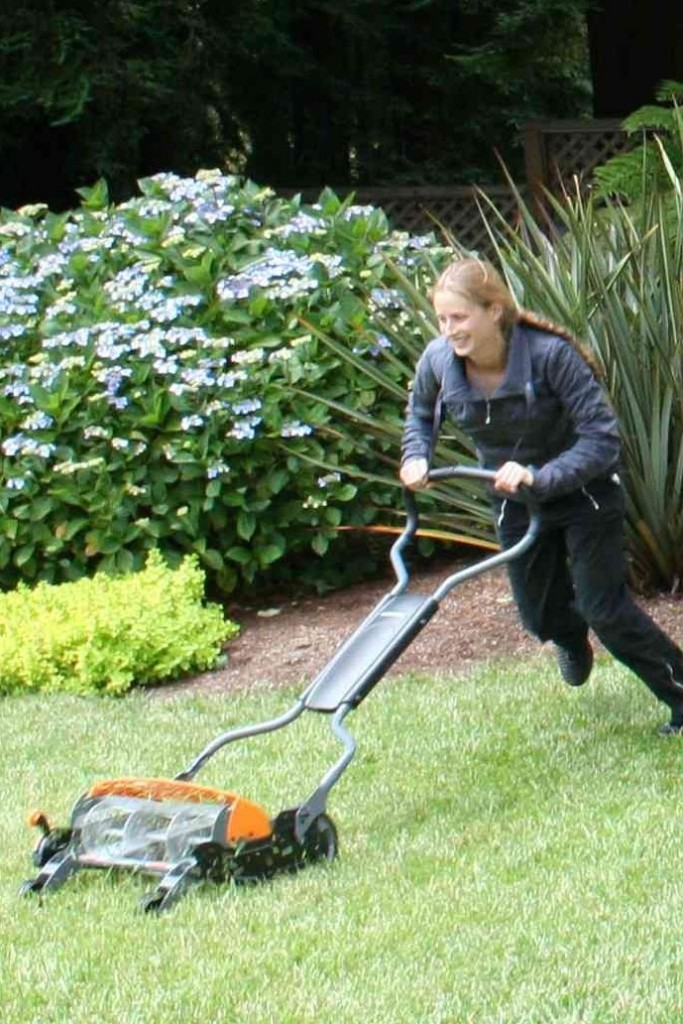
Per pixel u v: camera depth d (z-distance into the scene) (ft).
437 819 19.70
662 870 17.43
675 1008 14.34
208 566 31.40
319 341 30.83
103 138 52.90
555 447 20.61
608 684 24.32
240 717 24.97
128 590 28.58
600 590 20.98
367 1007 14.74
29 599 28.94
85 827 18.28
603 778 20.59
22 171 57.21
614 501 20.81
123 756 23.47
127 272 31.53
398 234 33.76
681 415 27.48
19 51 50.52
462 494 29.37
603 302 27.45
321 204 34.73
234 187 34.09
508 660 26.30
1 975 16.05
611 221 30.53
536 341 20.02
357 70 63.31
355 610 30.45
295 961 15.87
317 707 18.66
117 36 52.29
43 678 27.53
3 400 30.58
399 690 25.34
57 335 30.83
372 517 31.22
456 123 65.82
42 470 30.32
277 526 31.04
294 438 30.45
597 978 14.98
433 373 20.65
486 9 62.64
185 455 29.89
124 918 17.10
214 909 17.04
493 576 30.55
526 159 50.98
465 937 16.08
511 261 28.86
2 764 23.54
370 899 17.20
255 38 57.88
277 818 18.06
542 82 65.26
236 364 30.76
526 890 17.20
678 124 32.91
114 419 30.32
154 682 27.58
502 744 22.39
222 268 31.81
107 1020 14.92
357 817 20.10
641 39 63.62
